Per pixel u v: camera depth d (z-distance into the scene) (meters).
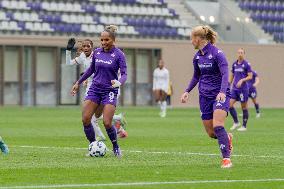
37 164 32.97
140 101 119.12
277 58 128.50
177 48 120.62
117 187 25.47
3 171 30.14
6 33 114.25
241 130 62.41
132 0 125.00
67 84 113.38
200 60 32.47
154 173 29.64
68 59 42.91
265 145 45.41
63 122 71.81
